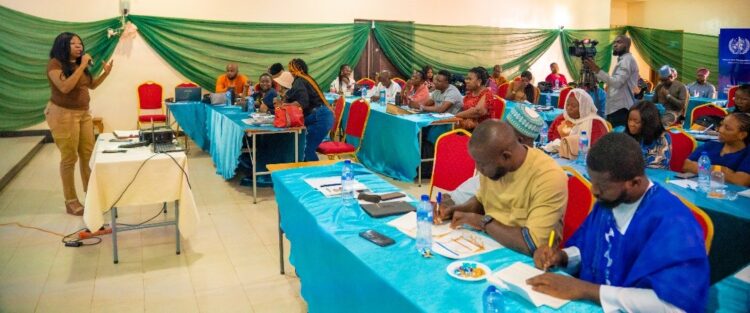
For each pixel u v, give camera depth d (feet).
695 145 11.28
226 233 12.82
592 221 5.47
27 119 24.57
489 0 34.88
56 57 12.84
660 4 45.70
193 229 11.15
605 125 11.84
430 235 6.27
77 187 16.70
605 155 4.54
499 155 6.16
